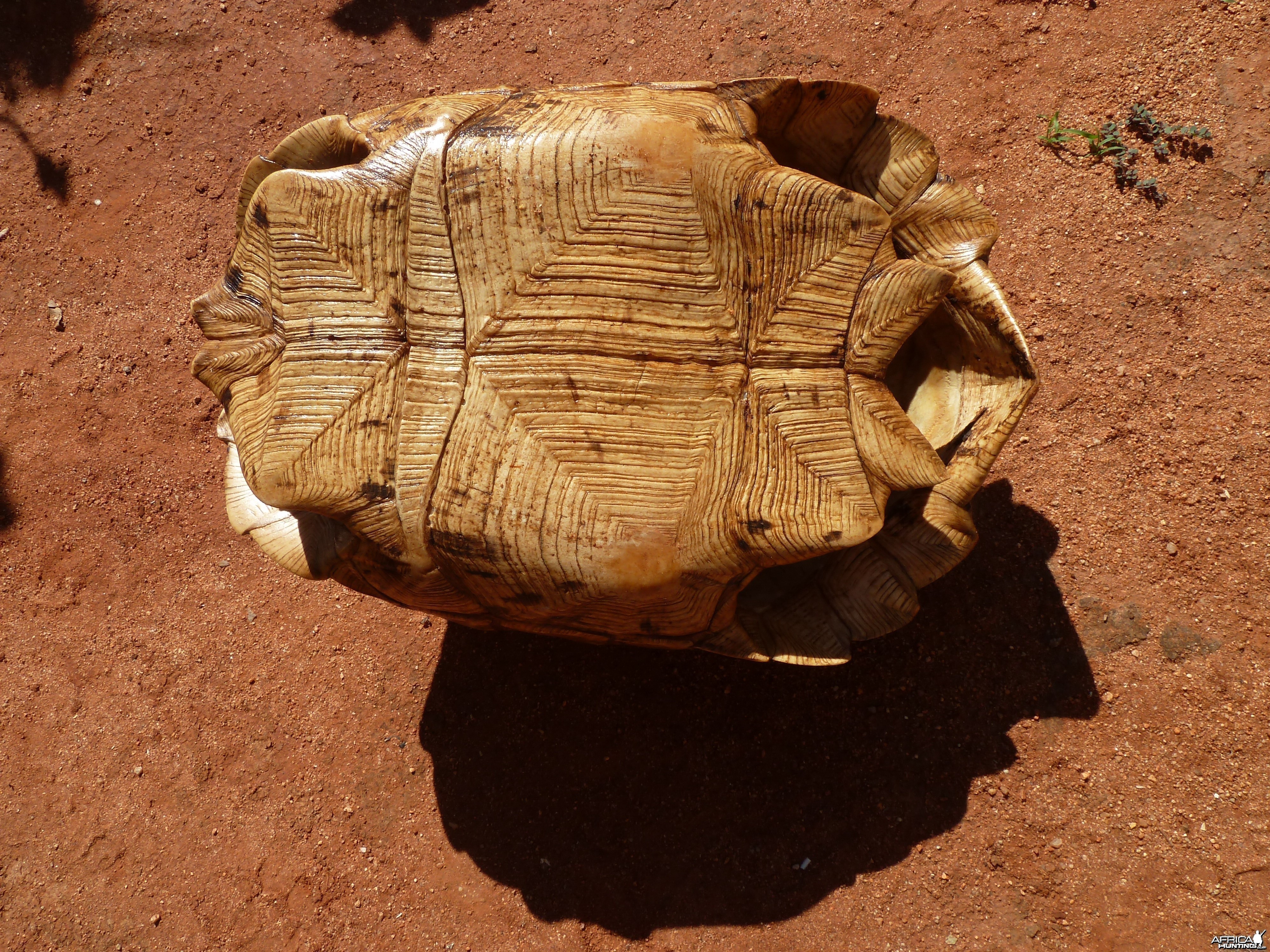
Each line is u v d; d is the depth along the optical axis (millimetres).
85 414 882
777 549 562
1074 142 799
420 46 915
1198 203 775
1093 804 725
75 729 832
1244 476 742
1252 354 752
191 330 888
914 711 752
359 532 588
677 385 555
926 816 738
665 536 550
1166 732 726
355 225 580
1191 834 712
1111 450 763
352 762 799
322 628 822
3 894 812
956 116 826
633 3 891
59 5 950
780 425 563
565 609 577
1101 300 779
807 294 571
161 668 832
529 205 557
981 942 718
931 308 586
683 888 748
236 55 929
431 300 570
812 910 734
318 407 582
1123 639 741
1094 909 712
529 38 903
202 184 910
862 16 853
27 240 914
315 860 786
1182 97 789
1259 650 724
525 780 777
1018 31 823
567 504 551
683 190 553
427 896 770
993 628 755
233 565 845
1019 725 741
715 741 765
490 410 557
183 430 872
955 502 646
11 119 937
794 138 647
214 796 807
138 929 792
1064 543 759
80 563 860
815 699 763
